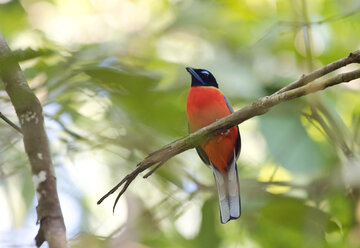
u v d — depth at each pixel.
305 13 11.23
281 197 10.19
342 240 10.23
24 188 11.88
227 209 9.88
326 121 11.33
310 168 11.05
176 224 11.55
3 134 9.98
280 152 11.16
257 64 13.72
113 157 11.57
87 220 12.15
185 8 15.86
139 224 10.08
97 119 10.55
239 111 7.67
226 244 11.01
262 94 12.05
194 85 11.25
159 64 12.50
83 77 9.41
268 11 15.69
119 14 16.27
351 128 11.80
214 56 13.79
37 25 16.22
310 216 10.07
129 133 9.72
